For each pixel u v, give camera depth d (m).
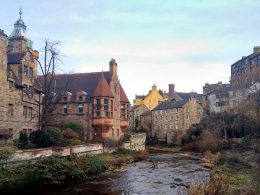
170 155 61.81
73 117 57.78
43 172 29.17
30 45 60.47
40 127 43.22
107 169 39.03
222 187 24.06
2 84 38.81
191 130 79.81
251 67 88.62
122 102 64.75
